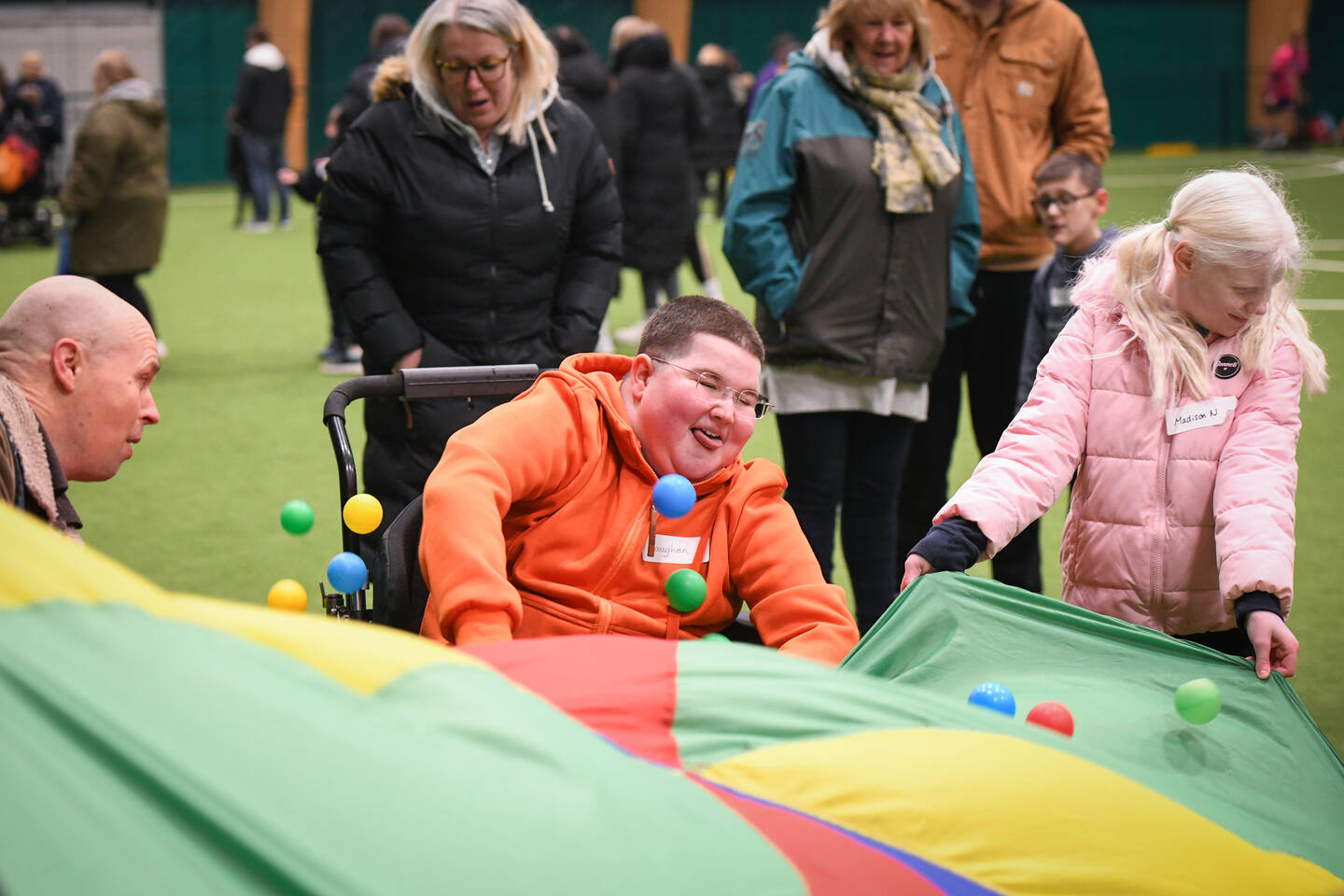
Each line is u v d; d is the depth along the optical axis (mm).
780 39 18609
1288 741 2881
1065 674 3033
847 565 5512
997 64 6125
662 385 3258
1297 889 2229
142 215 10438
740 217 5207
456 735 1718
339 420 3730
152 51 28188
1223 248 3262
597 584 3334
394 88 4898
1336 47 36406
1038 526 5840
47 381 2703
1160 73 35062
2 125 18328
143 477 8289
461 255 4844
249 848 1410
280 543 7055
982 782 2225
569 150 5109
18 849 1310
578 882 1578
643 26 11562
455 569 2938
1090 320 3623
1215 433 3461
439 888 1479
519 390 4004
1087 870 2100
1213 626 3637
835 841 1974
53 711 1445
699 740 2312
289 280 16031
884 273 5168
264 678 1631
